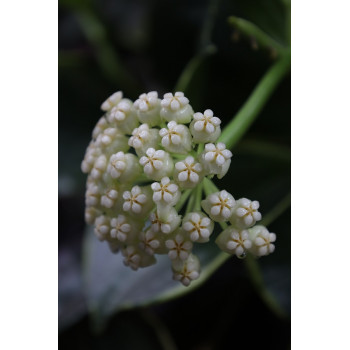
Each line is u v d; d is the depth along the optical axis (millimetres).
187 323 328
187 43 343
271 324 322
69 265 333
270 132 335
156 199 243
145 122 255
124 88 344
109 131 260
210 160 244
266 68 324
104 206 259
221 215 245
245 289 328
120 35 370
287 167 325
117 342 319
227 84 327
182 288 291
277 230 309
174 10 342
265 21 319
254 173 325
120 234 253
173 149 246
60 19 379
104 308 294
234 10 319
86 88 344
